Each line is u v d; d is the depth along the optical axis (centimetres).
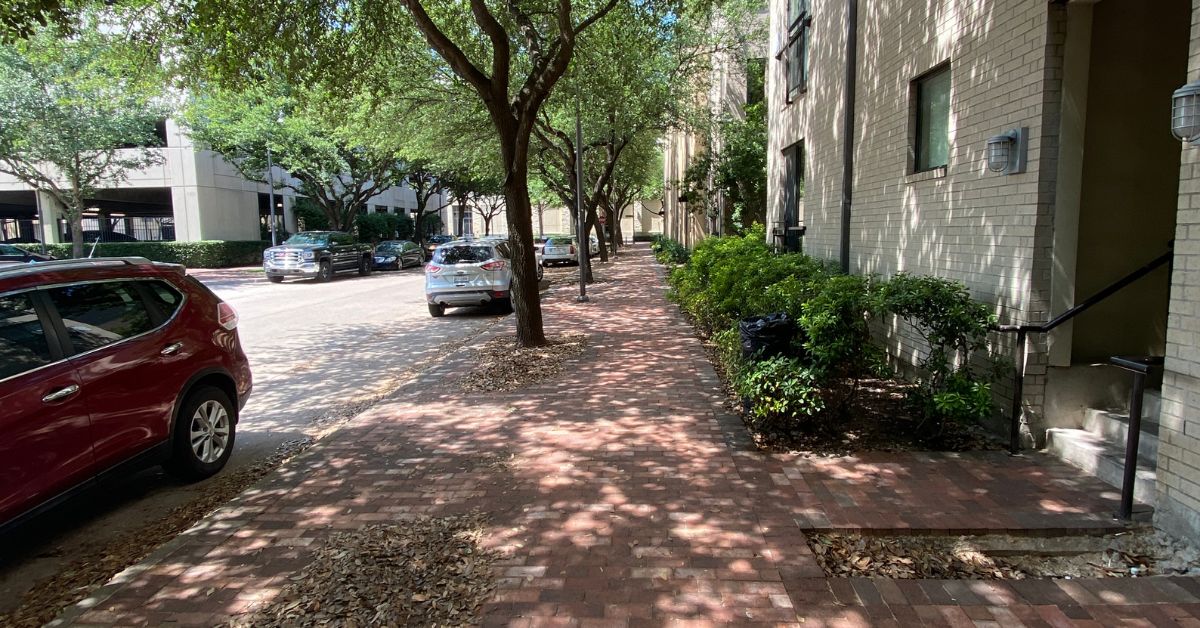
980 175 555
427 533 403
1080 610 306
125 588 354
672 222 4250
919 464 484
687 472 484
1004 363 505
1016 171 498
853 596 323
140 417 469
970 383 495
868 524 392
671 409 652
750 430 577
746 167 2066
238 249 3422
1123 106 491
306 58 973
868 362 532
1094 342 511
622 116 1855
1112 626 294
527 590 337
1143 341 511
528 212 991
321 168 3097
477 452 545
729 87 2344
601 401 690
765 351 559
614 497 445
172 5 914
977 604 314
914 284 520
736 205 2112
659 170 5025
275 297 1980
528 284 992
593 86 1561
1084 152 489
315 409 759
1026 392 499
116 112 2364
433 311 1522
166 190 3509
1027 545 377
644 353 936
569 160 2097
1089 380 500
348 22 1009
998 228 529
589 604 323
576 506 433
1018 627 296
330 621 319
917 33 673
